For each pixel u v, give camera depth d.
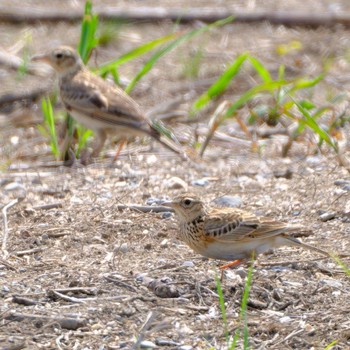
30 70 19.55
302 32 22.61
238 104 14.91
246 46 21.48
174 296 9.45
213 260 10.51
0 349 8.37
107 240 11.13
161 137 14.66
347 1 25.05
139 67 20.14
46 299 9.41
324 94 18.11
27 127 16.84
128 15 22.66
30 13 22.77
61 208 12.27
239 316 8.96
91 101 14.72
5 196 12.90
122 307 9.18
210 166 14.34
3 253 10.67
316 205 12.22
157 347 8.45
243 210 11.00
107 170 14.22
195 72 19.39
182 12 22.81
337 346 8.52
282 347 8.51
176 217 11.86
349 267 10.27
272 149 15.16
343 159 14.20
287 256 10.59
